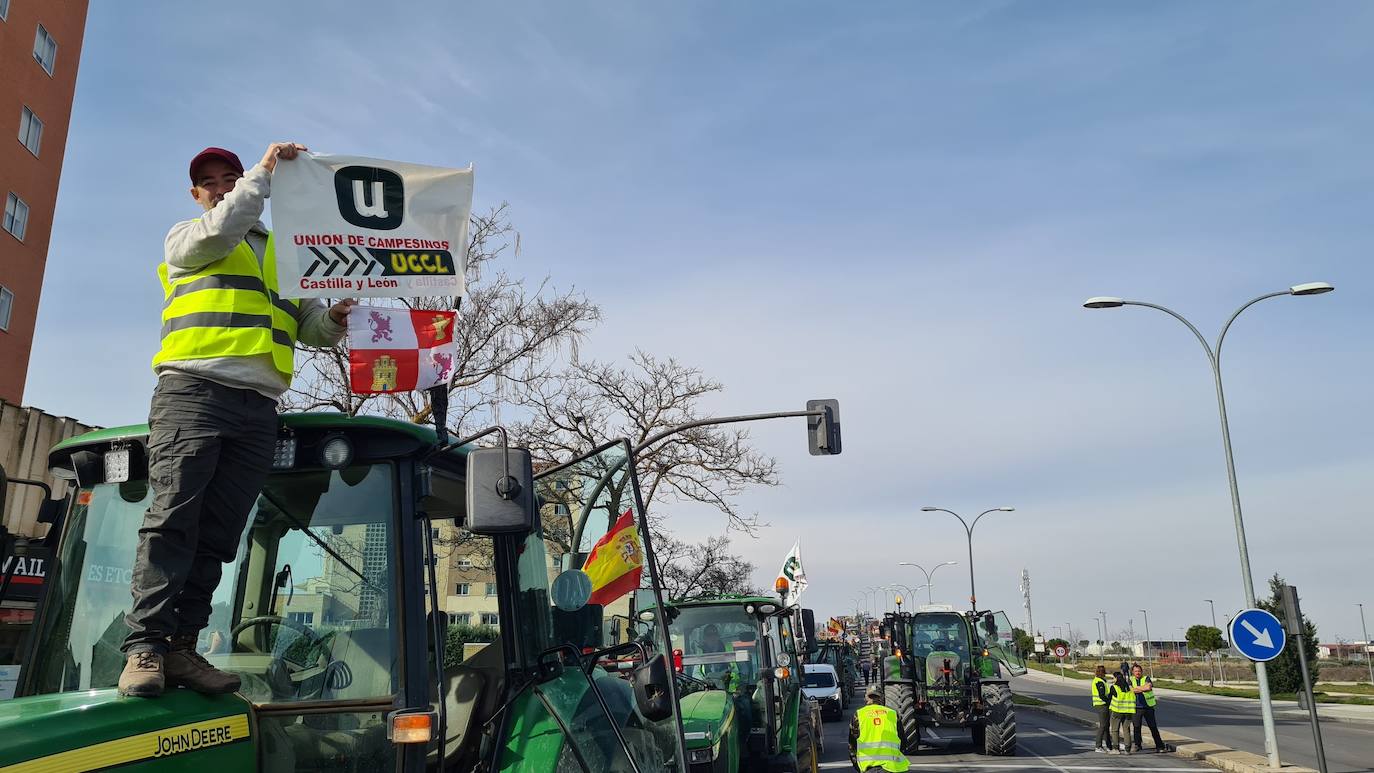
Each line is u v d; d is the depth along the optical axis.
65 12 28.47
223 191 3.46
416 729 3.10
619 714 4.04
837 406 16.81
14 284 25.91
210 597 3.03
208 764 2.77
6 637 3.60
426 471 3.49
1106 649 114.88
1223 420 19.28
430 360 3.56
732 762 7.11
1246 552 18.48
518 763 3.52
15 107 26.09
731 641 10.34
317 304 3.68
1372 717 32.41
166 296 3.12
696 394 26.67
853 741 12.48
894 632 21.27
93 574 3.36
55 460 3.62
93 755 2.46
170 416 2.92
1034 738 23.56
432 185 3.66
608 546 3.81
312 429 3.38
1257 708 38.62
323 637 3.24
